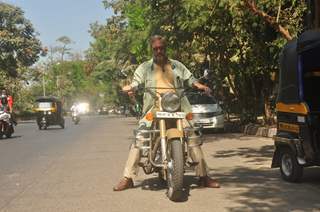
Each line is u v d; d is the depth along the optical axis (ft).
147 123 26.25
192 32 62.44
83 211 23.25
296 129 28.78
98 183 30.63
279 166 30.58
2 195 27.66
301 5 50.85
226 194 26.21
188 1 48.80
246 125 69.72
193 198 25.40
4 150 53.62
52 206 24.47
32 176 34.30
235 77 77.61
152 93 26.53
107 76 219.20
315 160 27.76
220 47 70.33
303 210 22.52
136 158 27.78
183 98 26.96
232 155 43.57
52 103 103.71
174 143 24.73
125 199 25.61
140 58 101.30
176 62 27.81
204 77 28.19
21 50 243.19
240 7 46.70
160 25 62.64
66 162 41.47
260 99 77.87
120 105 285.64
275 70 67.10
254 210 22.66
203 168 27.73
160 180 29.50
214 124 68.80
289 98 29.55
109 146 55.21
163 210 23.04
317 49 29.14
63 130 95.30
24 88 250.57
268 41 63.36
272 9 51.75
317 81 29.55
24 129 104.58
